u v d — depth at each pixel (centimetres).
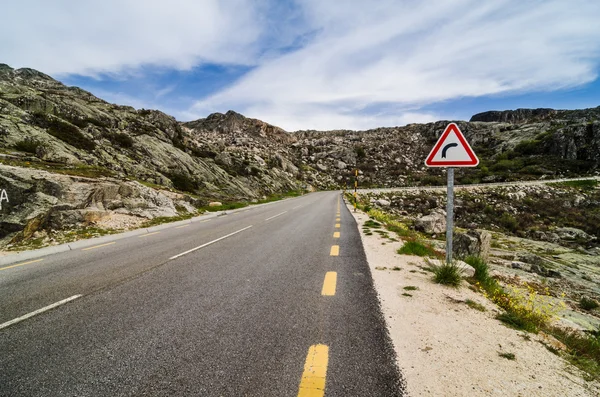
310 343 295
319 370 249
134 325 346
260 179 4997
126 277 552
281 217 1708
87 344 304
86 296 453
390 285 478
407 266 600
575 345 333
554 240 2588
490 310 392
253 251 770
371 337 306
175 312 383
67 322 359
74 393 228
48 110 2555
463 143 488
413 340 301
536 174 8344
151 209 1577
